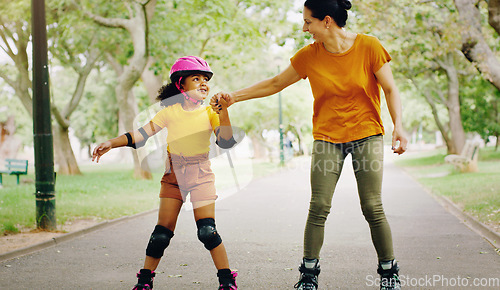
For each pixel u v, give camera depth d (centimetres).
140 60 2000
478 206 1008
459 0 1318
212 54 2388
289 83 436
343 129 411
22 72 2253
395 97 404
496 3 1095
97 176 2584
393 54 2006
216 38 2253
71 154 2809
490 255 614
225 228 881
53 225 851
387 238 411
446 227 840
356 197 1367
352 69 405
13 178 2450
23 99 2445
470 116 3158
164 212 410
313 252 418
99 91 3869
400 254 629
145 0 1933
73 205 1217
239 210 1143
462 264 568
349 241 731
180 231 861
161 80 2425
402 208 1109
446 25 1378
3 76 2409
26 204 1234
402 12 1538
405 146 395
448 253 630
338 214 1041
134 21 1978
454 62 2947
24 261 627
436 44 1619
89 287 503
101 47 2414
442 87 3297
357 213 1052
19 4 1950
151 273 414
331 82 408
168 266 590
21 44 2222
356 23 1509
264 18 2155
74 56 2658
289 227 880
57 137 2819
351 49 405
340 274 535
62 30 2170
